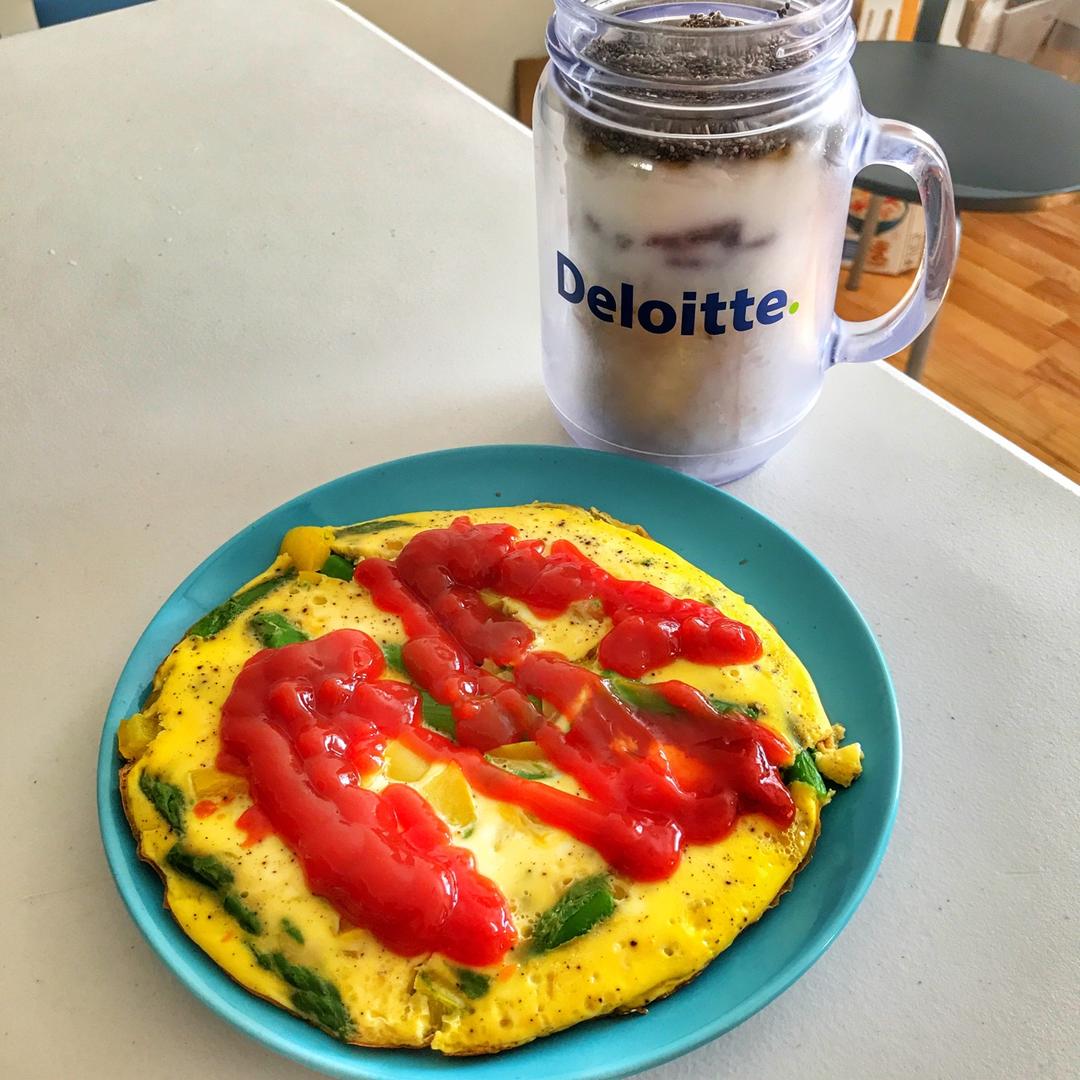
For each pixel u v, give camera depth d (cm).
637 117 61
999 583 73
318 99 127
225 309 99
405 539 72
